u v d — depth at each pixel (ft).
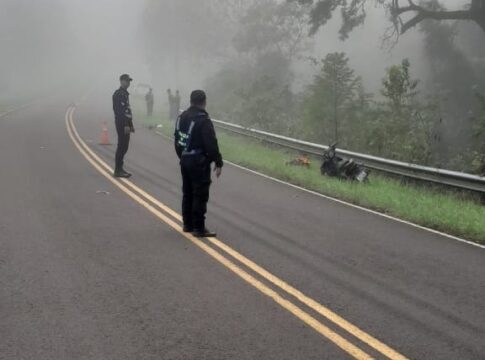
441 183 42.96
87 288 19.25
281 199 38.14
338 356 14.79
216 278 20.70
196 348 14.98
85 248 24.04
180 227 28.35
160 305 17.93
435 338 16.16
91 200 34.19
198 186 26.21
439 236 29.30
